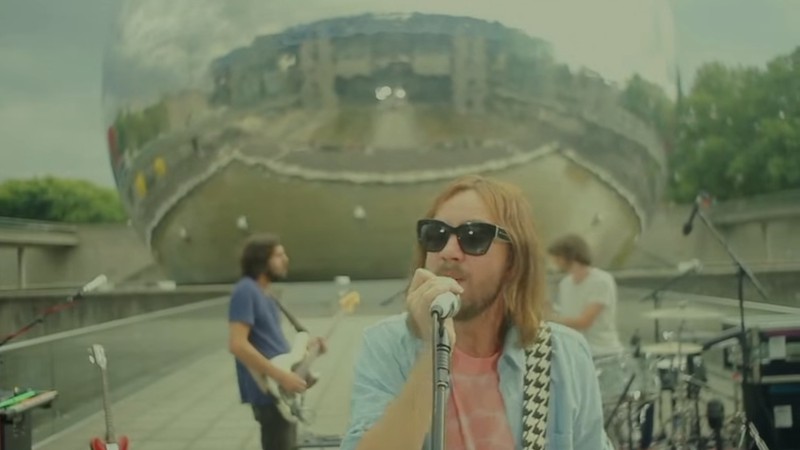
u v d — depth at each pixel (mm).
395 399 2047
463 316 2193
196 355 12242
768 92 30812
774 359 6320
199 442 7430
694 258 19734
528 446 2150
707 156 30891
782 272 14898
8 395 5805
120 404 8992
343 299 7133
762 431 6273
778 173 30484
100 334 9195
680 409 6562
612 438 6254
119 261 25266
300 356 5668
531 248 2219
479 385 2197
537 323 2227
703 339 7738
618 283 14805
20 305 16469
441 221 2170
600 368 6277
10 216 35344
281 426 5672
